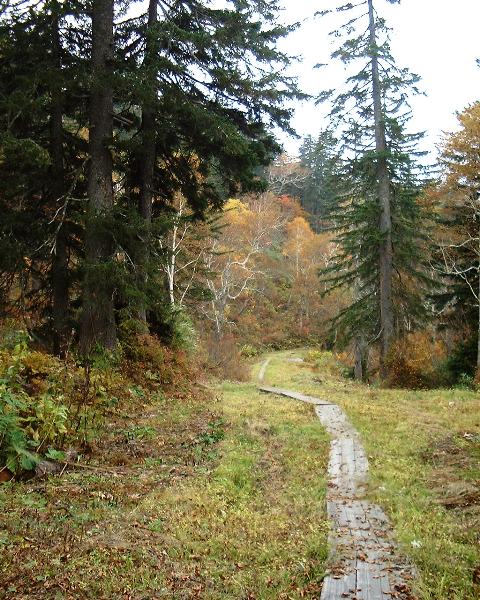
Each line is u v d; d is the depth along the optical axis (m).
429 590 4.38
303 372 38.03
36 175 13.17
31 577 4.18
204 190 16.41
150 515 5.92
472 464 8.43
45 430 7.49
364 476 7.94
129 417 10.62
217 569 4.79
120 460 7.98
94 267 11.40
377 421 12.14
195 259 26.70
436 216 24.28
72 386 10.05
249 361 45.78
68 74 11.88
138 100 12.87
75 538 4.96
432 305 26.52
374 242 23.31
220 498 6.75
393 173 23.91
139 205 15.08
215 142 14.17
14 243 12.21
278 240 67.44
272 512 6.42
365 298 24.77
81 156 14.56
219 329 34.69
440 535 5.66
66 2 11.62
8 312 13.80
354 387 21.98
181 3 14.07
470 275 23.25
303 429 11.05
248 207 56.75
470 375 22.56
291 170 78.88
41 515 5.49
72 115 14.38
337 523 6.07
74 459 7.70
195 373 17.38
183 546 5.18
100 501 6.18
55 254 13.17
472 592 4.40
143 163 15.05
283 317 59.56
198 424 10.72
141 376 13.26
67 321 13.54
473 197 22.14
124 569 4.52
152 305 12.36
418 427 11.36
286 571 4.74
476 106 21.56
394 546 5.35
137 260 12.57
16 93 11.15
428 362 22.22
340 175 24.59
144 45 13.42
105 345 12.68
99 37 12.64
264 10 13.72
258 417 12.21
